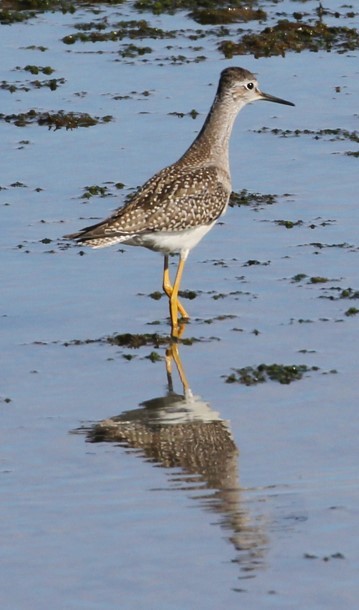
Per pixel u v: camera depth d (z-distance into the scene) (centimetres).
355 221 1908
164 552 1075
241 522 1121
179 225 1590
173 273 1755
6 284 1711
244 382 1425
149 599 1009
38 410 1364
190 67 2658
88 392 1409
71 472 1223
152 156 2177
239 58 2714
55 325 1590
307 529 1109
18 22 2986
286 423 1322
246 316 1612
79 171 2128
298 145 2233
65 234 1881
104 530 1112
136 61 2700
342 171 2106
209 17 2981
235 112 1731
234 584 1027
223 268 1769
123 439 1294
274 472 1216
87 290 1698
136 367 1473
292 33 2828
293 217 1933
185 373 1457
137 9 3086
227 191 1667
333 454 1248
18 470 1228
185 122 2334
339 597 1007
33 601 1008
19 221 1928
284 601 1003
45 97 2495
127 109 2420
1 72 2647
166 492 1181
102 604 1002
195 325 1591
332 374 1436
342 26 2898
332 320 1587
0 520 1131
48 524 1123
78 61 2712
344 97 2473
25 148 2239
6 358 1497
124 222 1567
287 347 1516
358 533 1101
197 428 1315
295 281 1711
